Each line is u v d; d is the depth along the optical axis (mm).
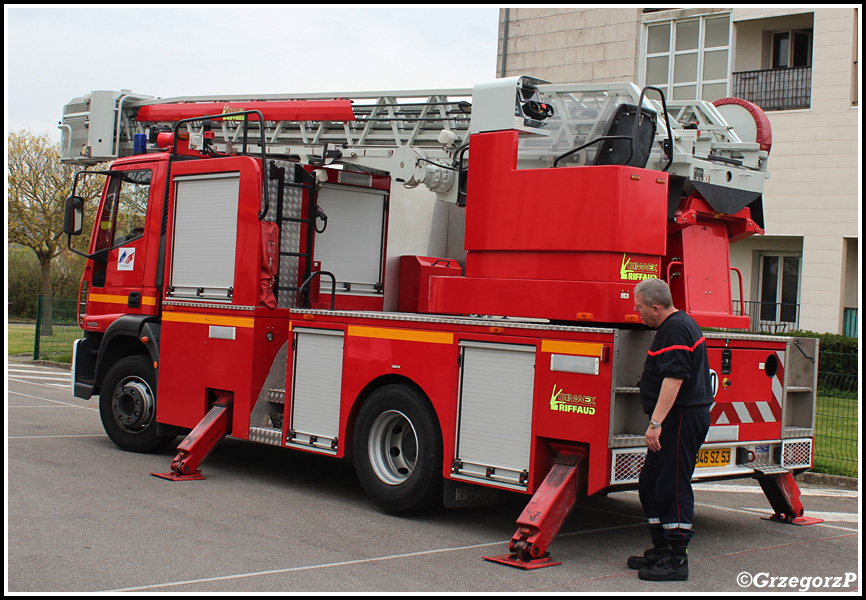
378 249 9461
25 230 31094
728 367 6793
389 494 7055
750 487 9227
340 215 9109
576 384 6016
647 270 6398
